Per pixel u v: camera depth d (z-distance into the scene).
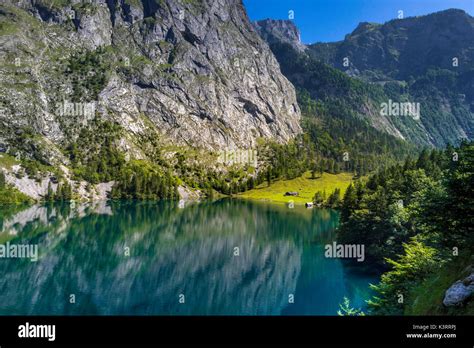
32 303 65.44
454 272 32.41
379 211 84.38
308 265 95.56
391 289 44.41
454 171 36.38
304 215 191.75
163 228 153.88
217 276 89.88
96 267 93.25
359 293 71.19
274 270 94.56
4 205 194.88
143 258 105.75
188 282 84.00
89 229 142.00
